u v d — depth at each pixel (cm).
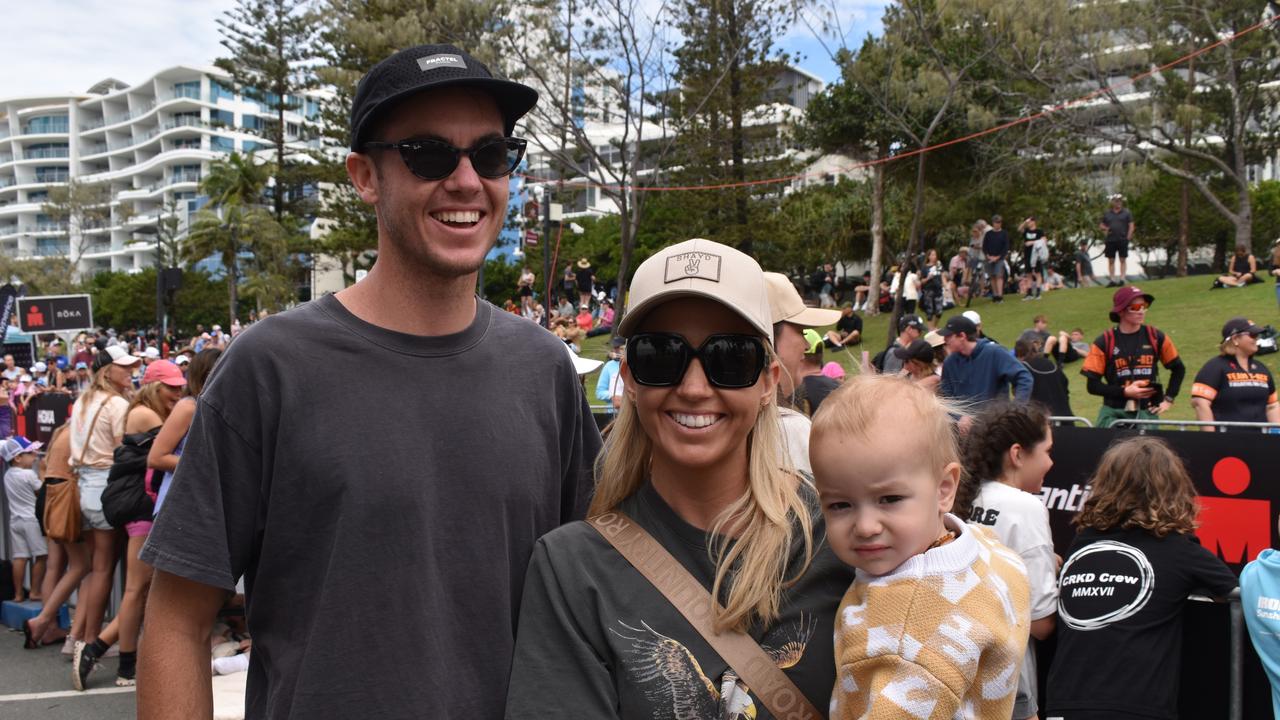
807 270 3853
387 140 180
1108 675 331
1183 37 2322
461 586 176
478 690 175
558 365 204
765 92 2625
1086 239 3391
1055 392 878
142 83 12544
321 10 2623
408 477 172
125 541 620
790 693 165
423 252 177
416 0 2047
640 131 2216
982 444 369
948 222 3569
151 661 169
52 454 623
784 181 2669
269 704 172
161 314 2716
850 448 162
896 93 2144
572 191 2731
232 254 5056
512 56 2142
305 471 170
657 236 4362
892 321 2028
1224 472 473
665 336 175
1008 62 2161
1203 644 354
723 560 174
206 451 170
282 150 4706
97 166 13700
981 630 155
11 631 696
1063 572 354
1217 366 754
